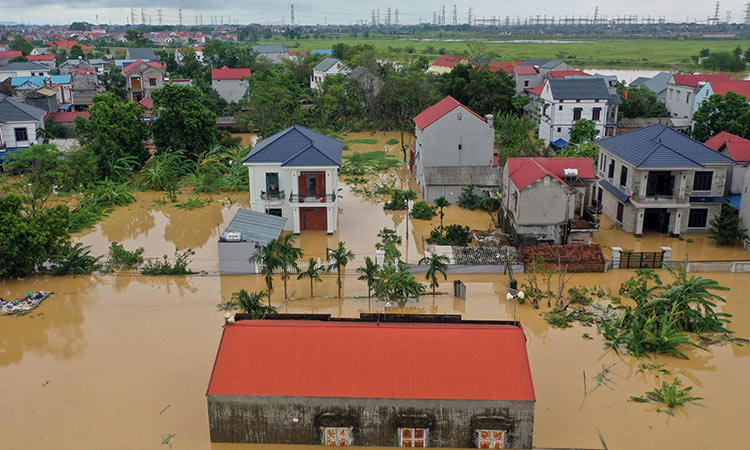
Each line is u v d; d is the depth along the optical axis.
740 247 49.22
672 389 29.19
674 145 52.00
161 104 71.56
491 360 25.86
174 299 40.09
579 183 49.44
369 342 26.58
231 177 66.50
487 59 144.50
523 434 25.16
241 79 117.38
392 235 51.41
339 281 40.25
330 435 25.55
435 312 38.34
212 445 25.91
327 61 130.88
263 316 31.42
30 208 56.84
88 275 44.12
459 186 60.94
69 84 104.69
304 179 51.56
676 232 51.31
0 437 26.42
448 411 24.98
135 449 25.67
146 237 52.53
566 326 36.47
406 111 99.31
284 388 25.25
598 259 44.50
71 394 29.52
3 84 97.88
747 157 53.03
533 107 98.94
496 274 44.31
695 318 35.91
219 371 25.80
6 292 41.22
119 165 68.56
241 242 43.72
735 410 28.47
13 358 32.84
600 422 27.48
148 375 31.09
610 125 81.88
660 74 109.81
